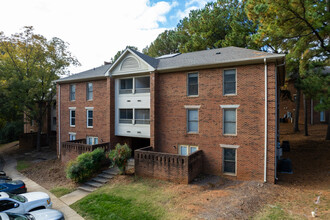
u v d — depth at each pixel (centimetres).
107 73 1928
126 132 1911
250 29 2391
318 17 1364
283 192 1134
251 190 1170
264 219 846
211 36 2778
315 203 975
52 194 1370
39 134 2984
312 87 1487
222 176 1450
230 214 887
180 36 3156
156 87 1705
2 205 881
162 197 1141
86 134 2186
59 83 2442
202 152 1530
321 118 3086
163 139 1700
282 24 1459
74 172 1472
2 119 3247
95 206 1108
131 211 1015
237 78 1407
